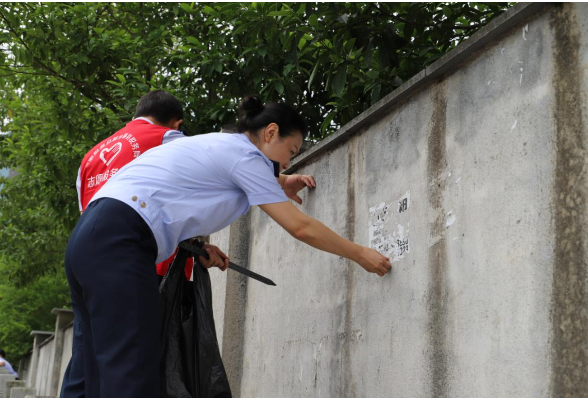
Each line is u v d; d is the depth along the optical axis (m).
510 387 2.04
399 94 2.83
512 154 2.15
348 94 3.92
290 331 3.71
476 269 2.27
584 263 1.83
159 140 2.97
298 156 3.89
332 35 3.78
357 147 3.28
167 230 2.44
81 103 7.52
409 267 2.67
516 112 2.15
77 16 6.95
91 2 7.26
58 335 14.28
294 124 2.72
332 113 4.18
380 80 3.81
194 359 2.63
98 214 2.35
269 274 4.10
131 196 2.38
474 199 2.32
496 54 2.28
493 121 2.26
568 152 1.92
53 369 14.10
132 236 2.33
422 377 2.50
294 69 5.24
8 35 6.80
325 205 3.57
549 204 1.97
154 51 7.34
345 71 3.67
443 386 2.37
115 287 2.25
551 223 1.95
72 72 6.99
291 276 3.79
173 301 2.66
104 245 2.30
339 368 3.15
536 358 1.95
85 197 3.02
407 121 2.82
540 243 1.99
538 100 2.06
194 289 2.75
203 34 6.93
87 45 6.97
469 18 3.80
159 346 2.34
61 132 7.88
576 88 1.92
